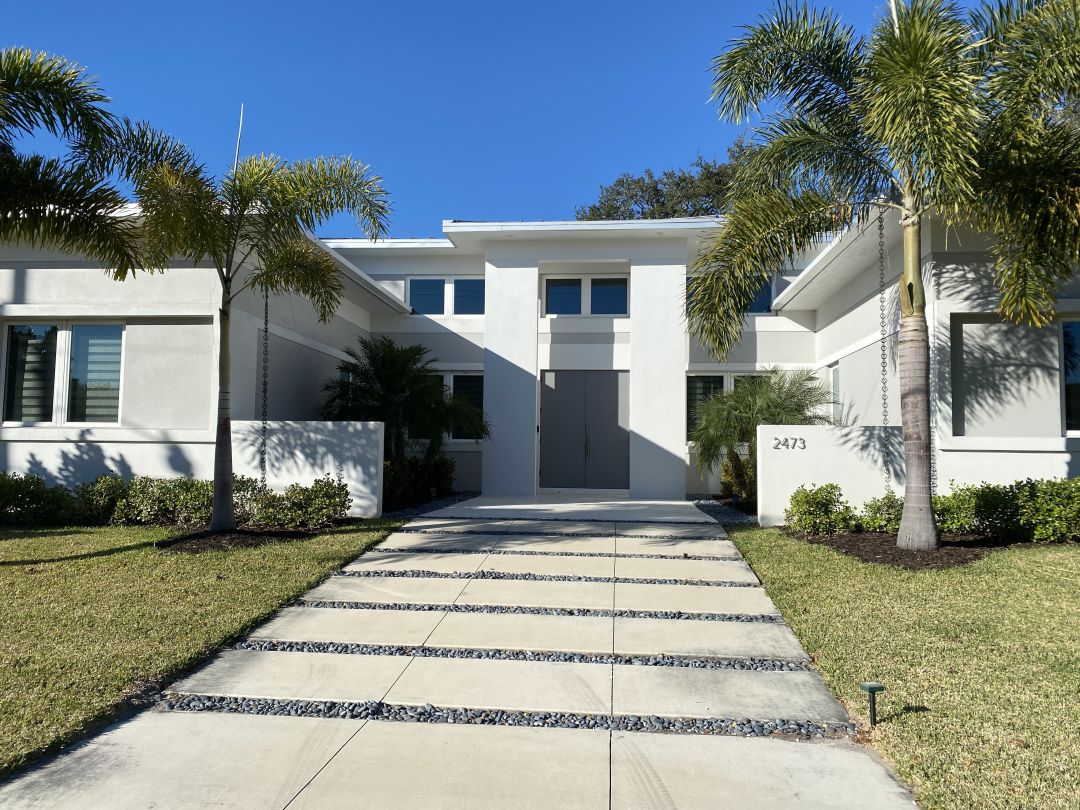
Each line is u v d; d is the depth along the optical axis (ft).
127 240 29.25
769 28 29.19
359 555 27.32
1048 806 10.39
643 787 11.32
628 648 17.88
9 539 29.45
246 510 32.83
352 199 30.32
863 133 28.17
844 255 41.04
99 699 14.14
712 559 27.20
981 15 27.27
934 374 33.83
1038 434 33.55
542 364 53.67
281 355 41.60
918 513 27.63
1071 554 26.76
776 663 16.94
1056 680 15.19
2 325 36.99
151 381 36.27
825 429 34.35
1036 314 27.76
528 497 48.49
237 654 17.28
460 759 12.23
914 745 12.37
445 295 57.72
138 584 22.50
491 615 20.45
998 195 26.12
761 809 10.67
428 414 43.16
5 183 26.16
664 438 48.06
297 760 12.15
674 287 48.73
